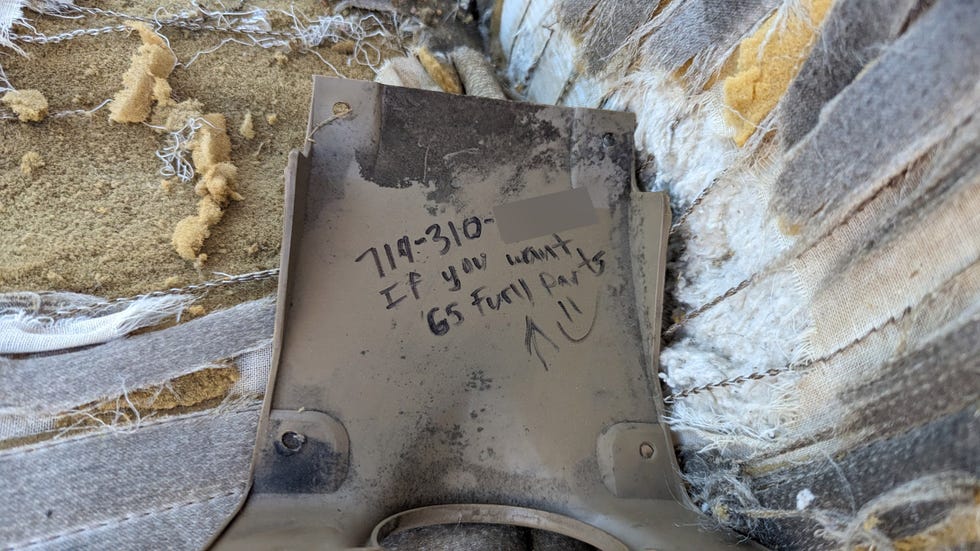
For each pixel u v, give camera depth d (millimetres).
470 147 751
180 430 676
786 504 580
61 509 607
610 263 752
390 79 1092
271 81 1018
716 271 727
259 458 601
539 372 686
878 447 506
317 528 548
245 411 704
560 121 785
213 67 991
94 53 926
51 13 940
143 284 768
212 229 830
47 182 807
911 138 490
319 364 638
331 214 688
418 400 651
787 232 624
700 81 747
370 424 632
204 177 843
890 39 511
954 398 449
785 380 604
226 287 789
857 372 534
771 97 645
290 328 640
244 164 911
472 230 726
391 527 590
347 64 1108
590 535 605
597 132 793
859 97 541
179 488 644
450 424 654
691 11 766
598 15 936
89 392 665
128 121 874
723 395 659
